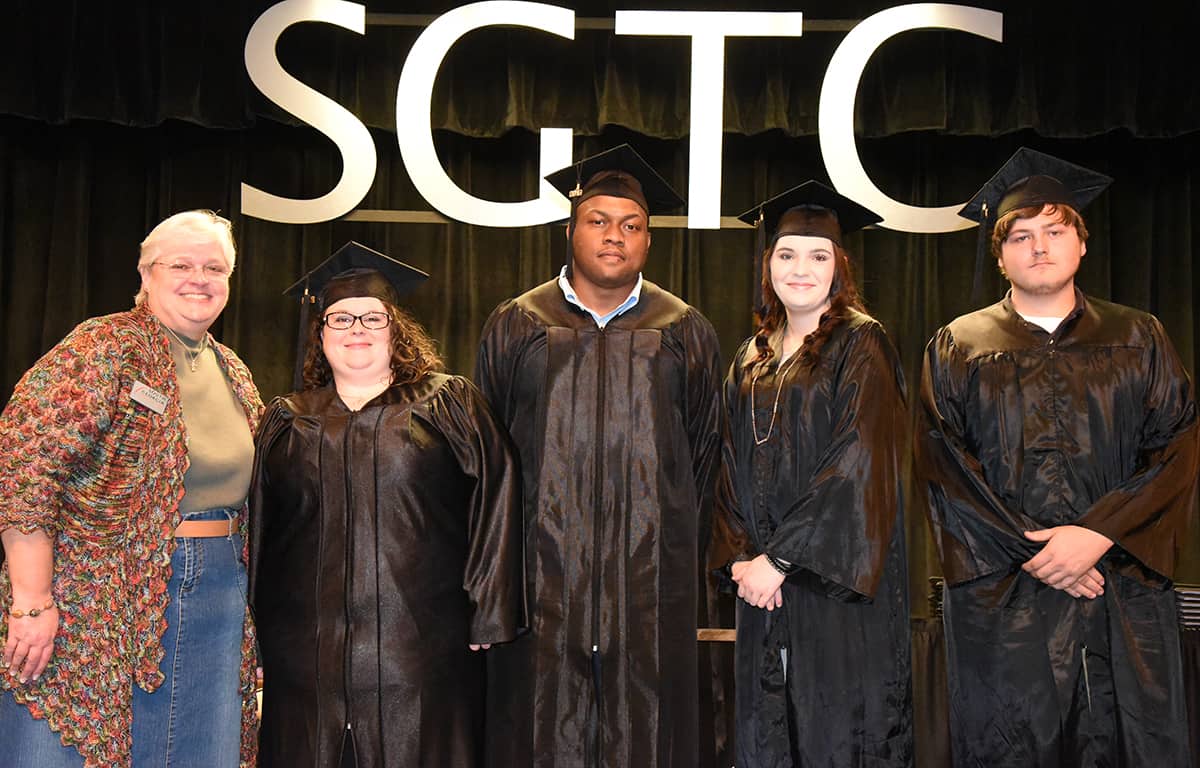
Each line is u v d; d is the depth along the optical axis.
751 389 2.82
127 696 2.43
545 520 2.67
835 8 4.69
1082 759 2.61
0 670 2.42
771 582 2.63
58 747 2.37
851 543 2.59
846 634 2.62
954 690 2.75
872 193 4.26
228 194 5.00
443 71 4.78
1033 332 2.79
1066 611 2.64
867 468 2.61
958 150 4.97
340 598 2.46
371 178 4.41
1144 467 2.68
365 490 2.50
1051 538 2.59
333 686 2.45
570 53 4.79
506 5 4.33
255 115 4.55
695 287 5.01
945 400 2.81
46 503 2.36
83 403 2.39
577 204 2.82
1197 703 3.55
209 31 4.59
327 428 2.53
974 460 2.71
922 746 4.44
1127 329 2.76
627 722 2.61
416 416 2.56
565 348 2.73
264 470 2.61
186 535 2.53
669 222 4.32
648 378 2.72
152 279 2.63
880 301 4.99
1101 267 4.88
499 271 5.06
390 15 4.45
